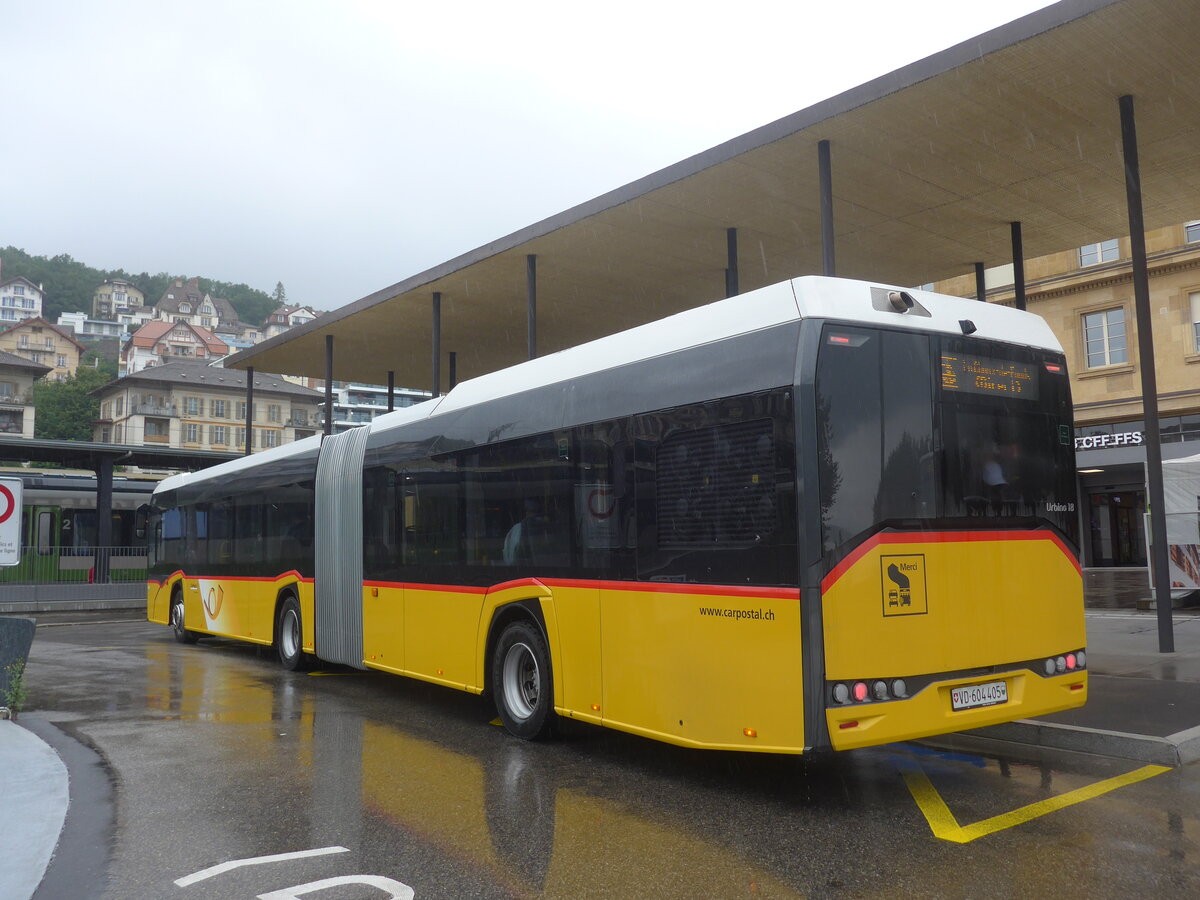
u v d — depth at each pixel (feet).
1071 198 42.70
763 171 39.06
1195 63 31.30
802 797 19.43
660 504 20.74
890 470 18.28
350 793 20.21
